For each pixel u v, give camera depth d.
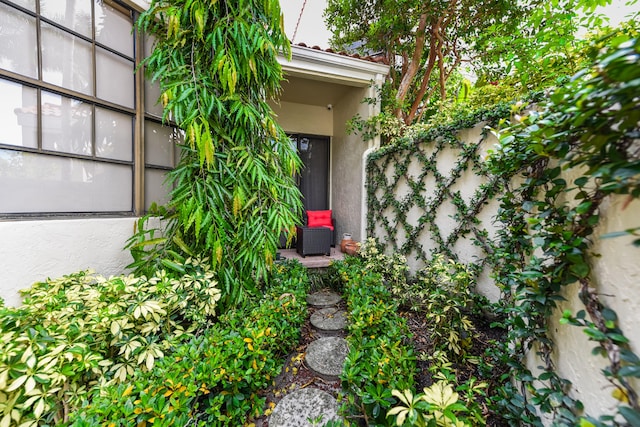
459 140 2.38
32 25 1.62
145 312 1.39
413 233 3.01
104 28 2.01
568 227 0.86
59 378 1.03
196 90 1.80
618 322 0.69
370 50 4.68
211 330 1.64
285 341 1.81
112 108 2.07
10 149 1.54
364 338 1.63
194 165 1.91
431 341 1.90
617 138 0.65
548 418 0.97
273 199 2.18
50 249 1.67
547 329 1.01
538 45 2.69
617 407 0.64
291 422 1.33
